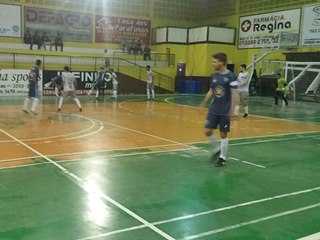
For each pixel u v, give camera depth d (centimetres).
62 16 2831
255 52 2856
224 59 659
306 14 2495
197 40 2955
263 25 2795
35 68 1310
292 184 580
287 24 2627
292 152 814
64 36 2858
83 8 2902
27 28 2722
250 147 855
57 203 466
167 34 2980
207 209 462
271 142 923
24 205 456
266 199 506
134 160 701
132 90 2730
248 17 2911
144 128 1083
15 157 694
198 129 1086
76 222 410
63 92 1448
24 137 889
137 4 3106
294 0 2583
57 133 955
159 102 2008
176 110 1608
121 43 3062
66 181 557
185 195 513
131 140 893
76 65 2623
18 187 524
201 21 3400
